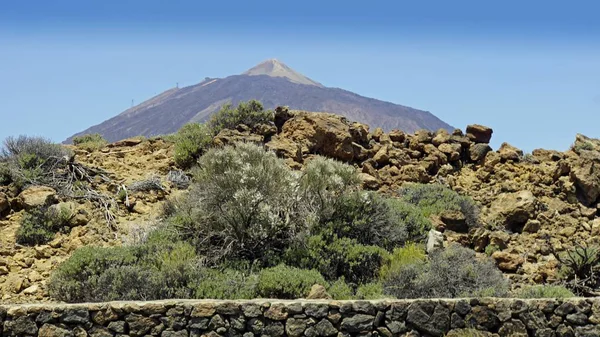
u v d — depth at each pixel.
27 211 16.86
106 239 16.38
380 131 25.42
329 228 16.56
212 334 10.60
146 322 10.59
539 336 11.07
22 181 17.84
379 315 10.88
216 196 16.34
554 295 14.72
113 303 10.69
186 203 17.25
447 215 19.61
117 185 19.05
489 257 18.42
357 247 15.90
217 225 16.14
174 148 21.80
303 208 16.94
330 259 15.58
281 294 13.38
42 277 14.62
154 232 16.16
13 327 10.38
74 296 13.48
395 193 21.88
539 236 20.20
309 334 10.71
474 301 11.11
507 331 11.02
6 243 15.62
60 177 18.80
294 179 17.25
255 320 10.73
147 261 14.38
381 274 15.38
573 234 20.50
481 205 21.88
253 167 16.81
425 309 10.97
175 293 13.27
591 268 17.47
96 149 22.05
